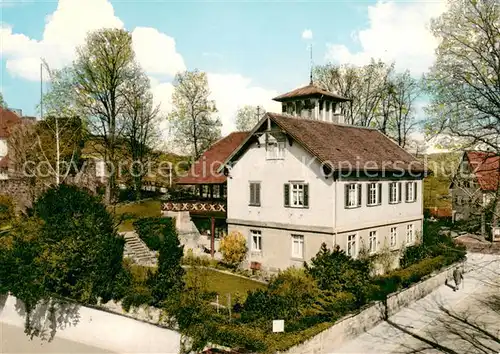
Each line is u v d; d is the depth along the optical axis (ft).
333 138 98.07
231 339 53.11
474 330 66.28
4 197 117.60
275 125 92.38
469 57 63.82
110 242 72.02
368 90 172.04
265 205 95.30
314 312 59.77
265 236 95.20
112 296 69.00
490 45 62.44
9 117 194.08
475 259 117.70
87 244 70.38
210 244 112.47
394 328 66.95
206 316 57.77
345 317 61.00
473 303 80.23
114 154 143.74
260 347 50.42
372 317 67.26
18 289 71.00
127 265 76.48
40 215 74.59
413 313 74.13
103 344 66.74
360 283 67.21
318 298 63.16
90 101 135.54
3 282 77.25
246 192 98.63
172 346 59.16
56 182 111.04
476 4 61.82
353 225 89.30
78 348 69.36
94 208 75.97
